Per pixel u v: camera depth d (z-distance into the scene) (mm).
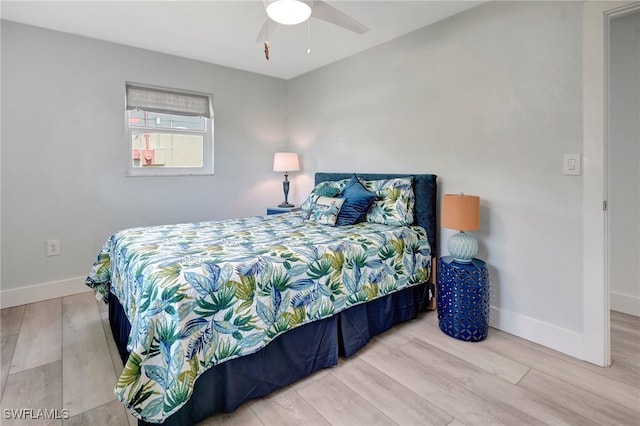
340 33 2887
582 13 1909
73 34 2900
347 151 3559
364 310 2137
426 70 2752
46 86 2809
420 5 2400
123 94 3170
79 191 3008
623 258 2633
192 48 3252
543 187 2117
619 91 2600
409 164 2938
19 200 2752
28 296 2811
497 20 2293
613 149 2648
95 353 2045
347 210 2686
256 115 4102
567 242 2027
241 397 1563
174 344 1318
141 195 3338
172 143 3570
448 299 2244
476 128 2443
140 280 1539
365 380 1786
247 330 1545
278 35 2936
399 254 2348
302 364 1798
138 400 1273
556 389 1696
